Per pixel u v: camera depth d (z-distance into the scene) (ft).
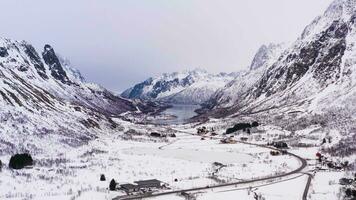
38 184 470.39
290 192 460.14
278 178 530.68
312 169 584.81
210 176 544.62
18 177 487.20
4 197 415.03
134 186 471.62
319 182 505.66
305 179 523.29
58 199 413.59
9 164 533.14
